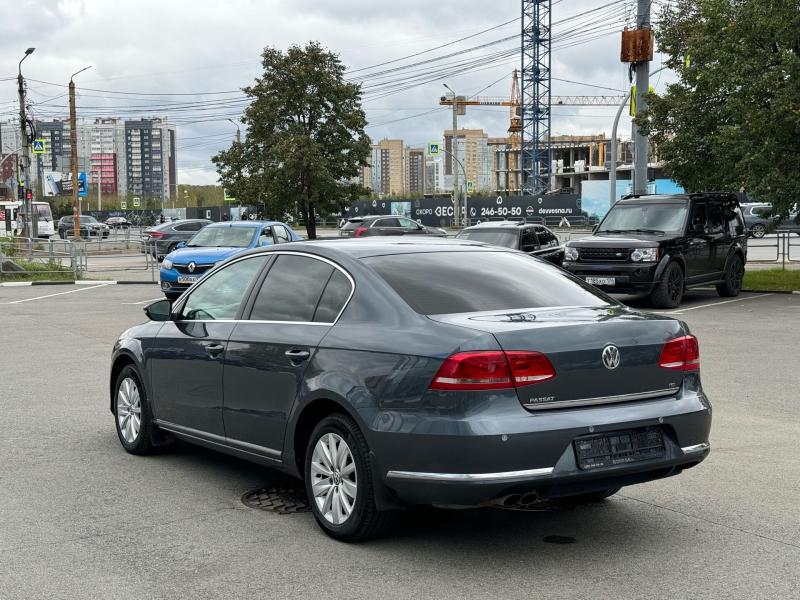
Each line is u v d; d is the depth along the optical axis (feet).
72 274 98.07
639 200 64.34
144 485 20.92
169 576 15.21
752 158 65.51
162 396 22.13
